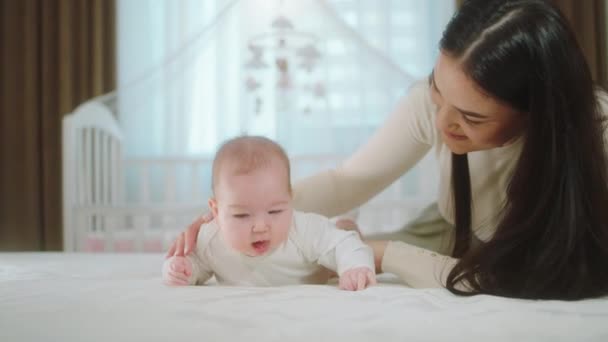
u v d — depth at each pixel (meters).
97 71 2.65
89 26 2.69
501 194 0.90
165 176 2.41
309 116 2.33
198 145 2.60
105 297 0.61
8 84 2.70
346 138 2.30
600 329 0.51
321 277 0.87
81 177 2.11
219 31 2.29
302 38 2.26
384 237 1.14
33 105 2.68
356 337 0.48
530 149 0.70
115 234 2.11
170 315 0.53
